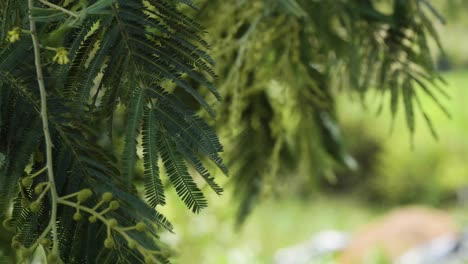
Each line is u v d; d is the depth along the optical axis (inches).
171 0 33.9
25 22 33.0
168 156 32.7
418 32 47.5
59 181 33.6
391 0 50.6
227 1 47.8
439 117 368.2
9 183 33.0
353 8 48.0
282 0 43.8
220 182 56.2
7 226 33.2
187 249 104.4
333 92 54.5
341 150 59.0
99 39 33.1
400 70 47.8
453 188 366.6
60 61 31.8
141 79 33.2
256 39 48.1
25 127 33.4
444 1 70.5
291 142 57.9
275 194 60.7
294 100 52.5
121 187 33.8
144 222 33.1
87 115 34.3
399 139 367.2
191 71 33.4
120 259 33.0
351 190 375.6
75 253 33.1
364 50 48.2
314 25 47.9
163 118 32.9
